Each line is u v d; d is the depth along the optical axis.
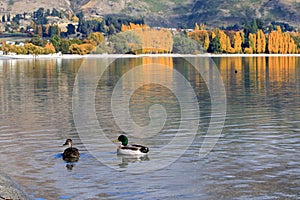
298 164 27.62
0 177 24.73
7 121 41.09
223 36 197.62
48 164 27.94
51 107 50.00
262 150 30.70
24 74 100.38
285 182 24.80
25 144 32.59
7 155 29.78
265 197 22.92
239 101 55.09
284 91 66.25
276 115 44.19
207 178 25.44
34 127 38.50
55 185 24.52
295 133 35.78
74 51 194.88
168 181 25.06
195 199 22.75
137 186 24.38
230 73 103.88
